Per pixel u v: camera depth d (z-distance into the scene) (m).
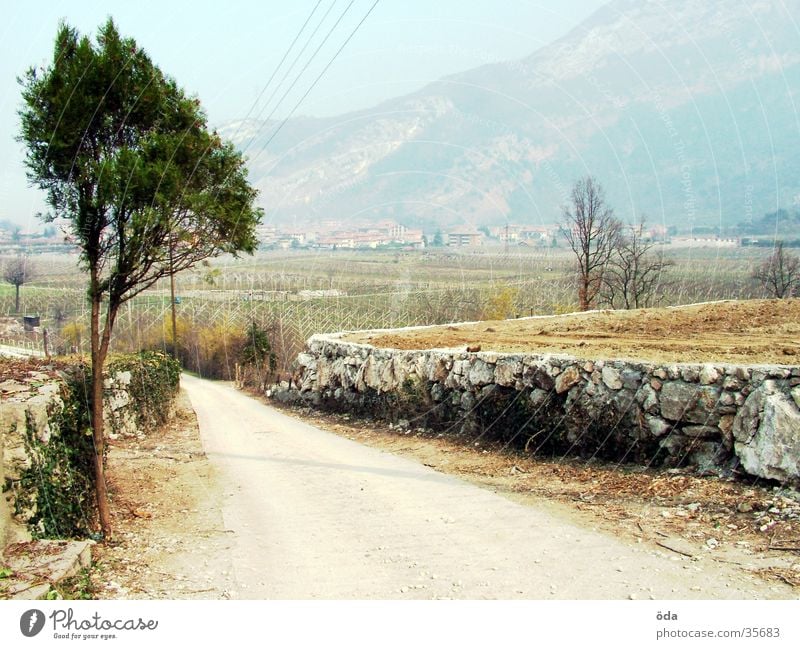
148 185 9.91
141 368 21.70
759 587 7.71
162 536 10.46
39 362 12.48
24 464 8.63
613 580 8.16
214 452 18.27
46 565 7.70
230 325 58.50
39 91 9.67
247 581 8.55
